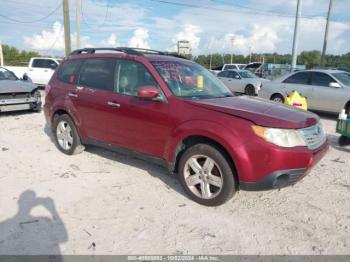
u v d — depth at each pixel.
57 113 5.81
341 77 10.20
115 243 3.14
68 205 3.86
